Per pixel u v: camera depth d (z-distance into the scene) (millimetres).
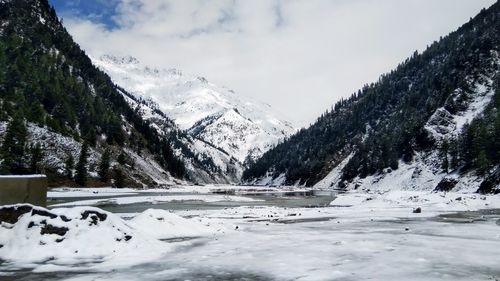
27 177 21875
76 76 176125
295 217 38938
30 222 18812
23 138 92250
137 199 67812
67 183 98062
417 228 29031
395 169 144500
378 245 20828
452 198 60500
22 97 124062
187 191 119500
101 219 20125
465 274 14375
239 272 14883
